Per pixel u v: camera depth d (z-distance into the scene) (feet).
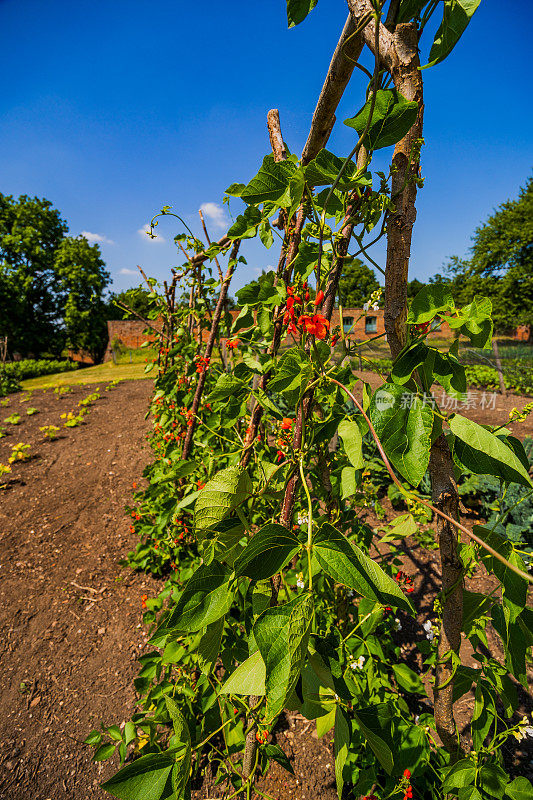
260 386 5.12
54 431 25.16
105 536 13.23
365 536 6.56
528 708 7.08
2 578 11.18
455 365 2.73
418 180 2.91
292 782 5.98
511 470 2.69
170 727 6.85
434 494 3.39
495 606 3.77
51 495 16.56
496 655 8.24
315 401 4.30
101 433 24.64
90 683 7.91
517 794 3.86
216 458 7.05
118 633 9.11
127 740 5.15
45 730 7.06
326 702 3.04
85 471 18.95
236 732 4.95
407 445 2.51
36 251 105.60
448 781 4.02
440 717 4.12
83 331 112.06
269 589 3.85
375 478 14.38
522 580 3.16
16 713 7.38
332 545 2.66
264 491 3.92
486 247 99.45
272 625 2.50
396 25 2.65
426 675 7.53
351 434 3.64
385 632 7.09
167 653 4.54
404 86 2.68
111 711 7.34
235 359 6.17
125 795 3.25
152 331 12.80
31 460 20.63
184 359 11.14
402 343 3.14
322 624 6.03
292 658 2.25
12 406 34.04
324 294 4.08
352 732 5.35
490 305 2.40
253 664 3.03
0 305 102.89
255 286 4.41
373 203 3.17
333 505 5.95
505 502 12.42
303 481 3.28
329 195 3.12
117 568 11.47
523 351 45.01
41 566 11.68
